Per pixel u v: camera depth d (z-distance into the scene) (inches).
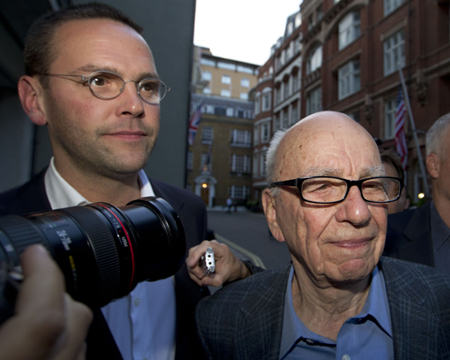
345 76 617.6
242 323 39.4
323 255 33.7
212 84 1651.1
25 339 13.0
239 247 329.7
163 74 158.9
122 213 31.3
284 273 43.1
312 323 38.7
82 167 42.3
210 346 40.2
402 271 38.8
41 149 131.2
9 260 18.3
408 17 459.5
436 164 58.1
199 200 61.7
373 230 33.0
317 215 33.4
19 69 112.7
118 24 42.5
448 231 55.4
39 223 24.1
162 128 159.8
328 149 33.9
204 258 41.3
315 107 740.0
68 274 22.9
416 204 308.7
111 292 27.3
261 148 1088.2
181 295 49.0
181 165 161.2
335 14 647.8
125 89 40.3
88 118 38.4
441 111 412.5
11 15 94.9
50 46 39.0
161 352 45.4
